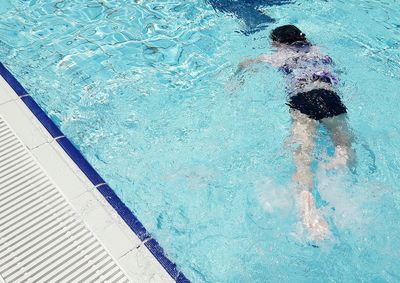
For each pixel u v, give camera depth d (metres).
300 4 6.00
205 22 5.72
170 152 4.11
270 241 3.38
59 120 4.41
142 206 3.67
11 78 4.45
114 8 6.01
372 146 3.96
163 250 3.05
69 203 3.28
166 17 5.84
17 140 3.75
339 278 3.15
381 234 3.35
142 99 4.64
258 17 5.79
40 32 5.59
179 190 3.79
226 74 4.86
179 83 4.80
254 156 3.99
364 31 5.46
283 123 4.22
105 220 3.19
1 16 5.85
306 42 4.61
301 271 3.20
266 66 4.57
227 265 3.26
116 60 5.14
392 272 3.17
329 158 3.70
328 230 3.35
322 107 3.89
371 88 4.53
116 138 4.25
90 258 2.94
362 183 3.65
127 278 2.85
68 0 6.14
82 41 5.44
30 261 2.91
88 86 4.80
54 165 3.56
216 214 3.60
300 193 3.46
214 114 4.41
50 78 4.90
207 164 3.98
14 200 3.28
